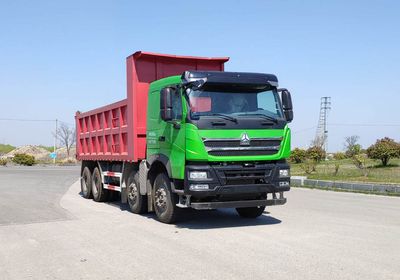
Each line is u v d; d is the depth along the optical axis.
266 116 9.02
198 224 9.49
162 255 6.74
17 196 15.37
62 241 7.86
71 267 6.21
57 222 9.85
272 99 9.30
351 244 7.30
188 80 8.71
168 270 5.94
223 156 8.59
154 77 11.05
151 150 10.16
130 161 11.03
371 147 30.20
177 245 7.40
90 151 14.77
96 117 14.14
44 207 12.34
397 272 5.70
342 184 17.36
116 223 9.70
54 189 18.59
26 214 11.02
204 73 8.83
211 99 8.80
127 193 11.68
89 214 11.12
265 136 8.89
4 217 10.55
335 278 5.46
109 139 12.98
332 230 8.55
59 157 76.25
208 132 8.52
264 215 10.65
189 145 8.52
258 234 8.23
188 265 6.15
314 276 5.55
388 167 28.41
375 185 16.03
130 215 10.95
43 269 6.15
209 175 8.52
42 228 9.11
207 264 6.18
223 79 8.85
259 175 8.91
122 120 11.84
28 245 7.60
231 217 10.46
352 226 8.99
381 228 8.74
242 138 8.69
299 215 10.58
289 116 9.27
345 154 47.12
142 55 10.73
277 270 5.82
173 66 11.32
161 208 9.69
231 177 8.66
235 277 5.55
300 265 6.04
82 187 15.62
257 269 5.88
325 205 12.48
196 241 7.70
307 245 7.25
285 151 9.12
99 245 7.51
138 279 5.58
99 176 13.88
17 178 26.28
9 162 56.72
